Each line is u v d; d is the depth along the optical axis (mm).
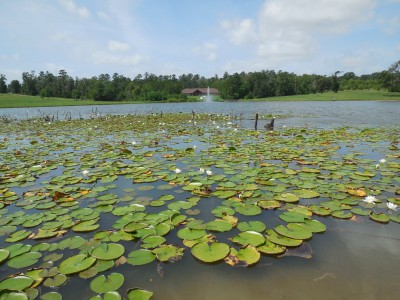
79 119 20906
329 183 5180
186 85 114812
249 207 4230
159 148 8984
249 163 6863
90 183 5535
